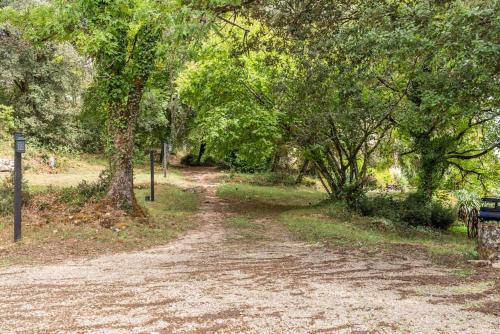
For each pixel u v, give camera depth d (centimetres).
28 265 759
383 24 938
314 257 847
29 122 2695
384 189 2264
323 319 448
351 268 732
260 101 1842
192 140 3459
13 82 2631
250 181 2977
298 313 467
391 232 1357
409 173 1966
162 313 465
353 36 1037
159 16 1012
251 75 1773
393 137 1867
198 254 884
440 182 1761
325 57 1280
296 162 3064
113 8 1066
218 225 1388
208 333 407
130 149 1243
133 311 471
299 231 1241
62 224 1048
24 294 547
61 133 2886
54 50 2773
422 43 815
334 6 1234
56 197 1247
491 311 473
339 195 1769
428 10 852
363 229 1349
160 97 2764
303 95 1462
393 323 437
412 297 534
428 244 1079
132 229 1100
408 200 1644
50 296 536
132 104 1245
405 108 1357
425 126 1480
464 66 815
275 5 1315
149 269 719
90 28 1129
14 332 409
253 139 1873
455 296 536
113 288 575
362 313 468
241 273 684
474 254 810
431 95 896
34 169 2422
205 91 1886
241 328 421
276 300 517
